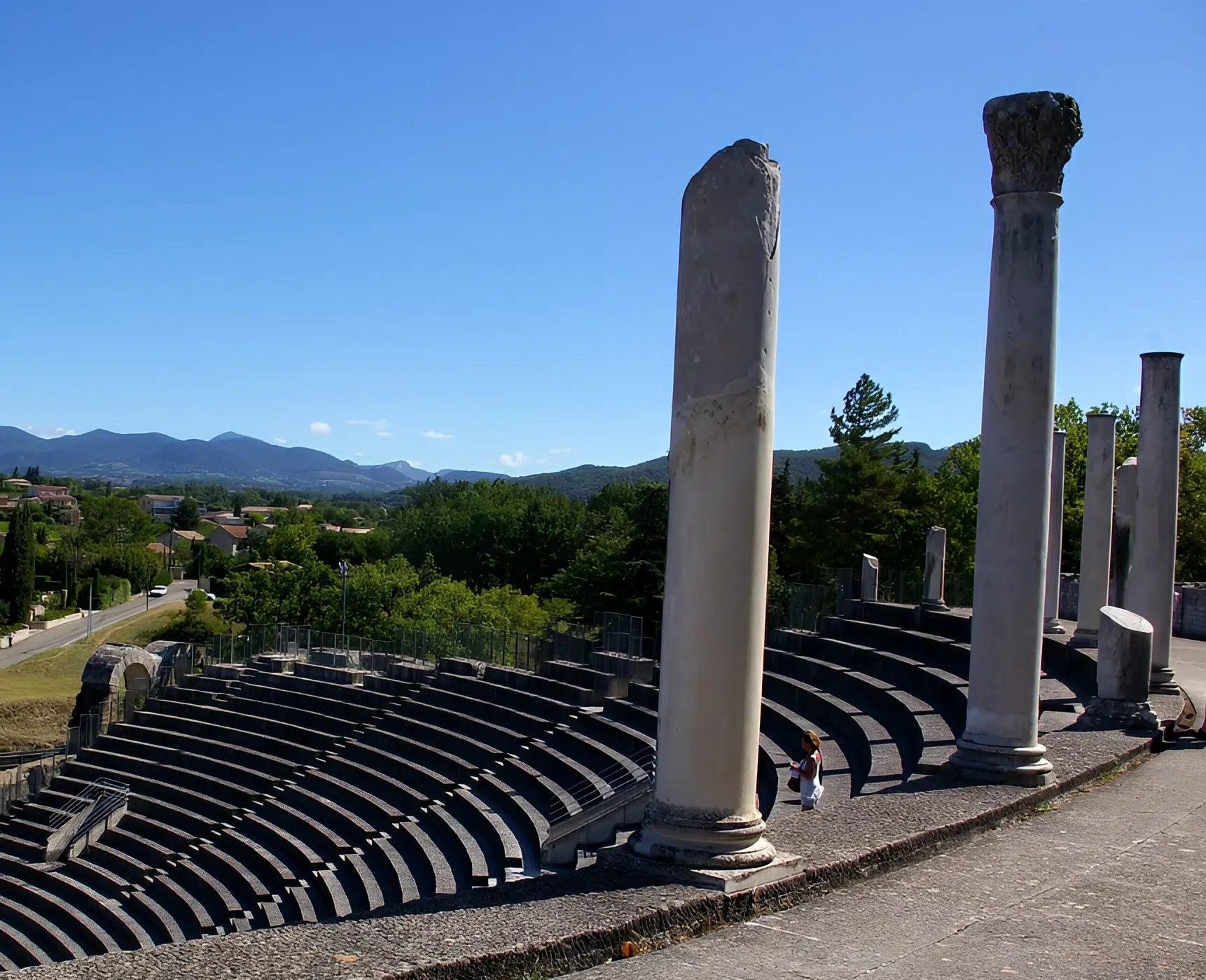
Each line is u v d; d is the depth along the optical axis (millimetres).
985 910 7879
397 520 140000
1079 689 18516
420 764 29250
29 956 25609
